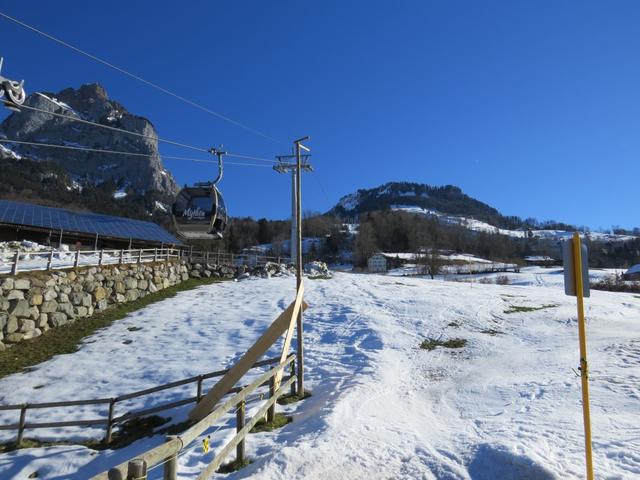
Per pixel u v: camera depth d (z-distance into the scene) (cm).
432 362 1638
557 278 7044
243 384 1400
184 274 3500
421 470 680
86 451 1087
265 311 2448
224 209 1514
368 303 2556
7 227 3372
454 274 8269
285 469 692
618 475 600
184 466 757
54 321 2191
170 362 1733
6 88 733
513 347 1812
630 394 1019
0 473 1002
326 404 1062
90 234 3669
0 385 1602
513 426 870
